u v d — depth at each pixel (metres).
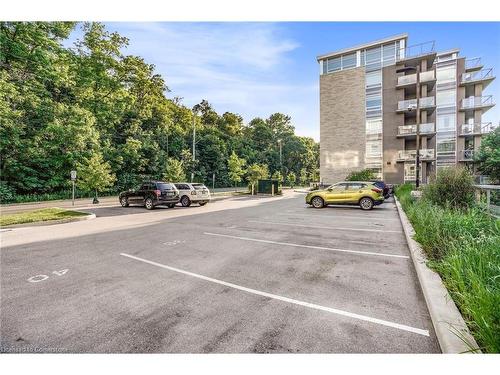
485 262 3.72
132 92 40.25
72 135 24.77
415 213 8.80
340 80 35.91
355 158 34.72
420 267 4.64
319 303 3.77
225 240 7.84
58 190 25.84
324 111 36.81
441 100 33.16
